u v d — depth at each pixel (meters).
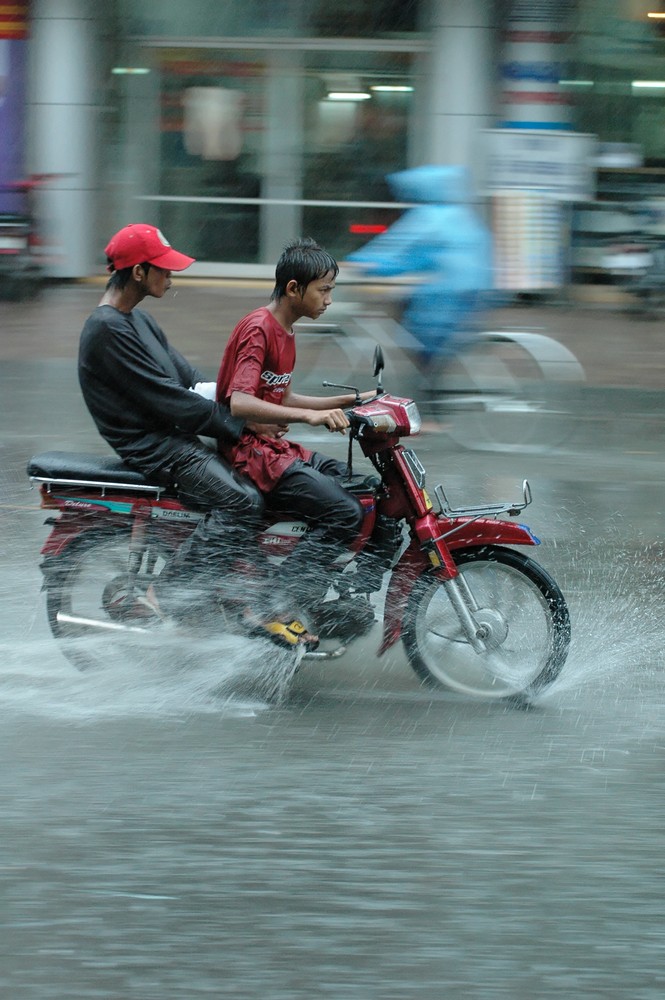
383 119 23.27
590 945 4.47
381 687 6.83
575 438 12.88
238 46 23.16
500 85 22.42
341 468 6.83
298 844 5.12
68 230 23.31
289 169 23.59
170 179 23.72
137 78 23.38
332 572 6.63
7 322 19.45
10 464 11.45
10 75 23.12
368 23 22.83
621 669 7.09
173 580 6.71
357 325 12.77
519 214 21.86
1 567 8.67
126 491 6.75
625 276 21.45
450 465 11.75
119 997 4.17
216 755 5.95
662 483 11.21
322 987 4.22
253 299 21.88
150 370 6.51
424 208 12.50
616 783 5.71
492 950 4.43
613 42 22.17
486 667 6.71
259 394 6.63
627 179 22.62
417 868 4.96
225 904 4.70
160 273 6.55
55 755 5.93
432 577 6.68
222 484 6.51
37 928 4.54
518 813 5.41
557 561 8.97
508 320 20.48
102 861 4.98
